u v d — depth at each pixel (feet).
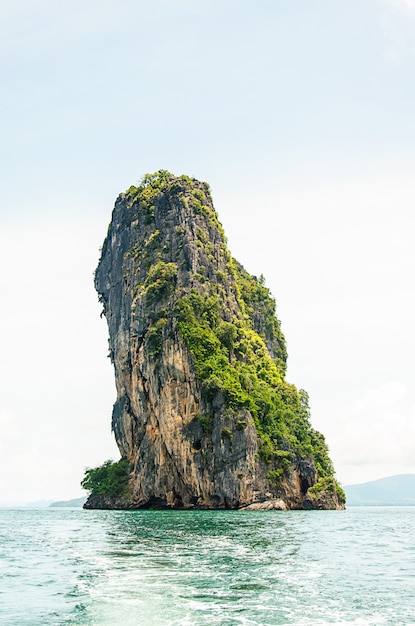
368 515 349.41
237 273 508.53
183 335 361.30
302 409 435.94
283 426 391.04
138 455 389.19
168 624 71.61
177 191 433.48
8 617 74.79
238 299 453.58
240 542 150.41
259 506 338.95
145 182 462.60
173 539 157.79
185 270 398.62
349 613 77.51
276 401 402.93
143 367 383.24
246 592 87.92
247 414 349.00
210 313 386.11
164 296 391.86
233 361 388.37
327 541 159.43
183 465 347.97
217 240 440.04
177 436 352.08
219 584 93.15
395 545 153.48
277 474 359.66
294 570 107.24
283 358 521.65
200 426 347.15
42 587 92.32
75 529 206.18
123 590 88.69
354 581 98.63
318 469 406.00
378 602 83.51
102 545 146.82
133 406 403.95
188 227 416.87
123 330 424.87
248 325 459.73
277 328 526.16
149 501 373.81
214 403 347.15
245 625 71.56
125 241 450.71
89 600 82.84
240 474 337.11
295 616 75.66
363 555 131.64
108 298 460.96
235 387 355.77
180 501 360.69
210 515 279.90
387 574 106.01
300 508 371.35
